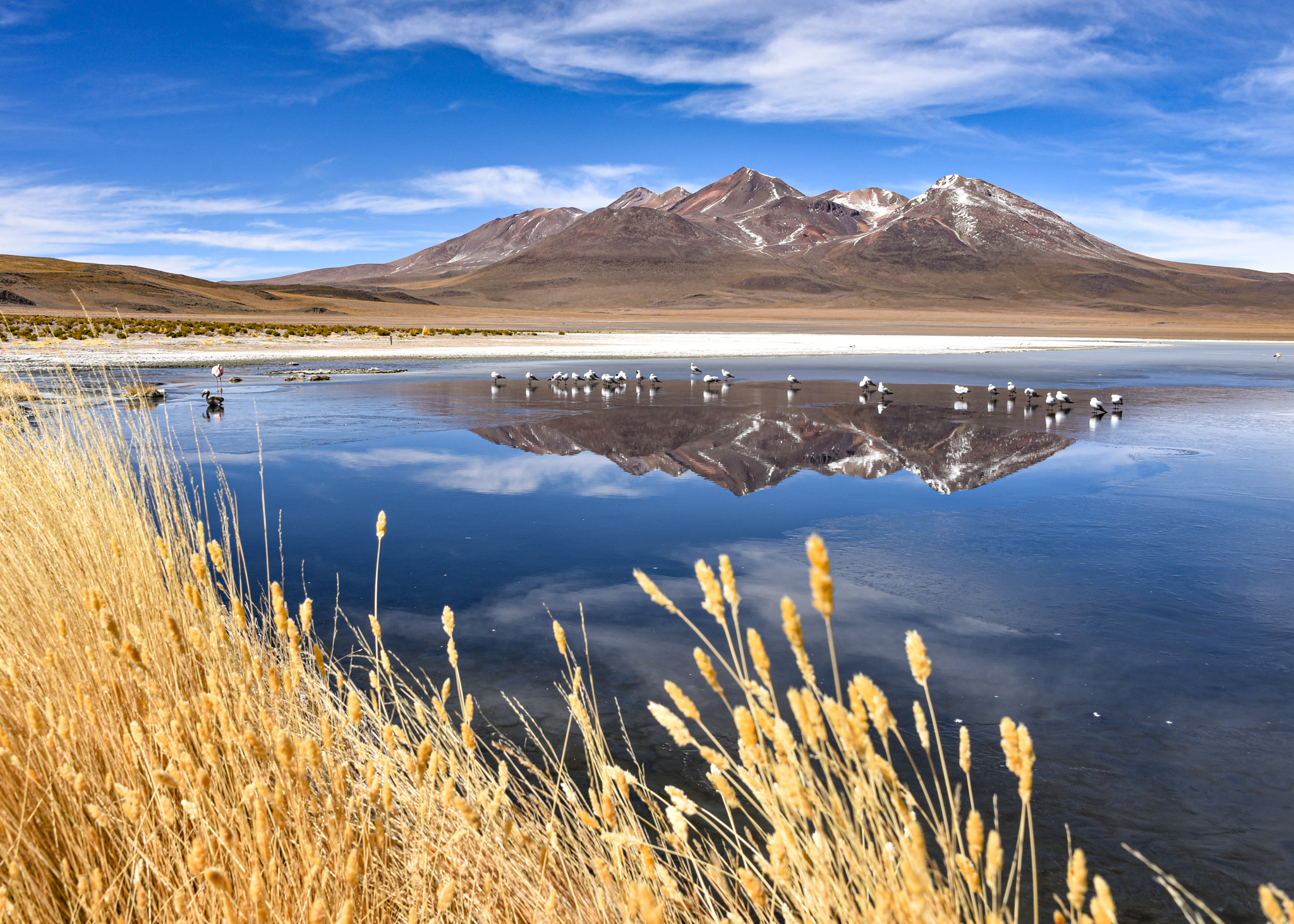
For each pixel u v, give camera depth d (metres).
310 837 1.85
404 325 105.31
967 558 8.66
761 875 2.26
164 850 1.89
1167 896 3.39
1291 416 21.72
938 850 3.58
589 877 2.13
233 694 2.27
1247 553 8.85
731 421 20.66
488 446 16.39
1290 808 4.08
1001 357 52.28
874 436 18.19
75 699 2.29
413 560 8.42
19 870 1.77
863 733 1.27
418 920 1.88
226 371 34.59
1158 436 18.00
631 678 5.55
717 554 8.79
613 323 132.75
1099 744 4.75
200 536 3.65
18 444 4.42
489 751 4.38
